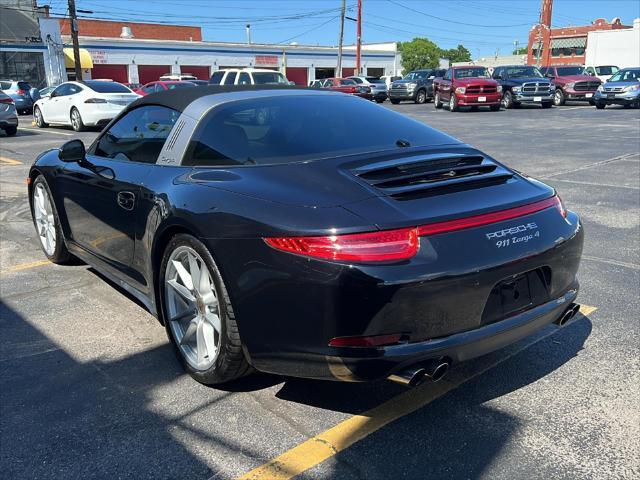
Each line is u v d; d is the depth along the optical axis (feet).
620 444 8.32
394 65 223.92
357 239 7.64
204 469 7.87
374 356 7.69
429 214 8.09
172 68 165.07
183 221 9.35
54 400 9.52
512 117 67.41
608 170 30.32
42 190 15.81
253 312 8.42
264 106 11.11
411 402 9.46
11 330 12.13
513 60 233.35
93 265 13.69
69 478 7.70
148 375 10.31
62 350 11.25
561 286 9.45
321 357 7.94
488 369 10.48
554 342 11.46
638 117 63.98
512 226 8.68
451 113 76.23
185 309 10.20
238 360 9.04
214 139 10.37
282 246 7.97
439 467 7.89
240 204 8.69
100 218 12.62
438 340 7.97
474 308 8.18
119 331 12.09
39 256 17.11
